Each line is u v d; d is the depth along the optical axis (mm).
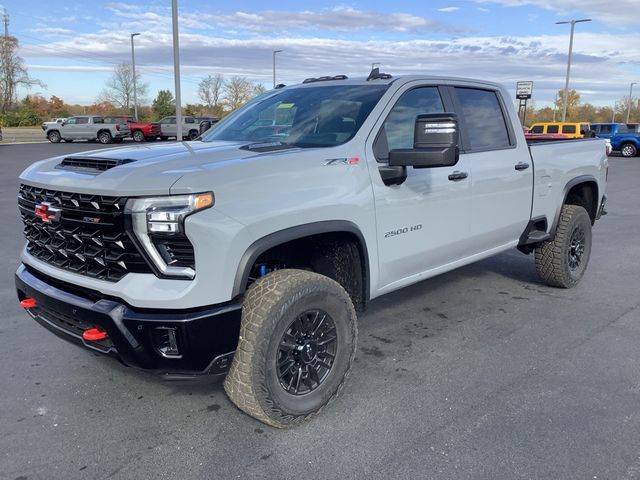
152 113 75125
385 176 3658
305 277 3143
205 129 5574
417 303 5469
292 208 3062
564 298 5609
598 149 6168
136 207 2721
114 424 3295
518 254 7578
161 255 2773
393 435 3158
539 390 3668
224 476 2811
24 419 3344
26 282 3350
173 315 2750
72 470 2857
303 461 2928
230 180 2859
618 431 3176
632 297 5637
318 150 3391
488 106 4820
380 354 4262
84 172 3090
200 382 3020
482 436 3139
